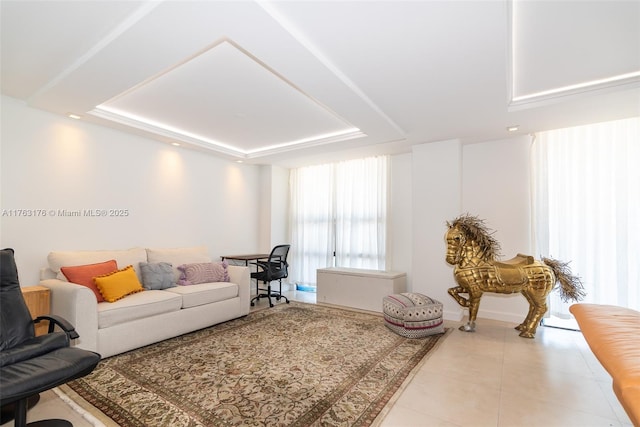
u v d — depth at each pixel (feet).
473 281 11.64
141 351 9.84
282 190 20.42
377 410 6.70
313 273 19.47
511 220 13.62
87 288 8.97
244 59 8.14
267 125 13.21
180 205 15.28
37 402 6.96
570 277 11.11
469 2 5.49
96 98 9.61
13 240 10.03
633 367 4.67
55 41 6.98
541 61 8.09
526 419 6.44
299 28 6.30
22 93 9.66
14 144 10.05
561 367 8.86
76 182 11.55
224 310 12.89
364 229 17.69
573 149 12.23
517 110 10.44
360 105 9.87
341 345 10.44
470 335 11.59
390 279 14.67
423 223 14.56
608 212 11.50
